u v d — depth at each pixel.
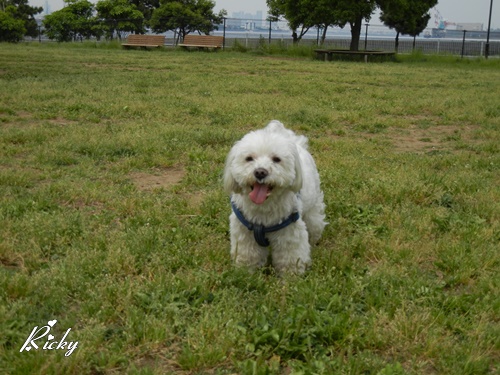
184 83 6.00
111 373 1.24
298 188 1.59
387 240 1.96
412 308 1.48
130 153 3.04
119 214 2.17
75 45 12.81
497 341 1.36
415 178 2.64
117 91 5.21
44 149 2.99
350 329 1.36
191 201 2.34
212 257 1.77
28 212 2.08
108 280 1.55
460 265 1.76
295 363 1.27
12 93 4.84
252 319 1.40
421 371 1.27
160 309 1.43
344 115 4.37
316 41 13.36
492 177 2.81
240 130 3.71
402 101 5.20
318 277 1.64
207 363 1.27
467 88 6.50
